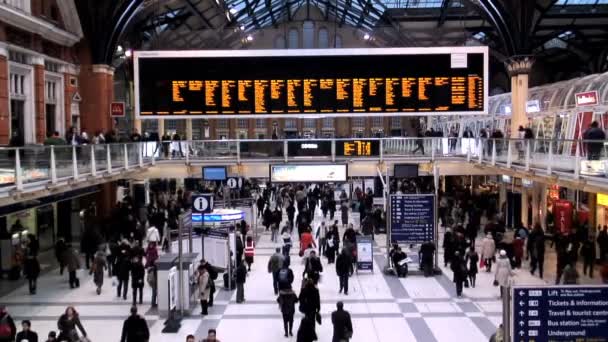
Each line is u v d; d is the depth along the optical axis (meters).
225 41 34.47
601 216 20.88
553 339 7.07
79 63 27.86
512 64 28.08
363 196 31.27
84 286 18.73
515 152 20.22
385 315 15.34
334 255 21.73
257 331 14.21
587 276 18.91
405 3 40.75
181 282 15.11
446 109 23.77
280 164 24.45
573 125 22.30
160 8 33.62
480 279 19.17
